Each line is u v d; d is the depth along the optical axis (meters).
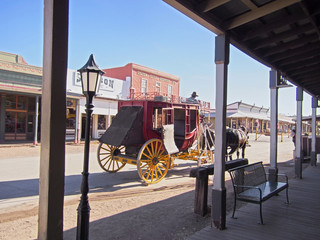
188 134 9.73
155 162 8.09
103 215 5.04
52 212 2.29
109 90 22.61
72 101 20.31
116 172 9.59
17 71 16.39
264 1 3.56
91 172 9.55
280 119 44.50
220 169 4.18
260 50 5.38
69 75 19.72
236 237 3.89
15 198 6.05
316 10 3.71
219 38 4.16
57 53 2.33
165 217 4.90
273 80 6.51
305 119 13.48
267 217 4.77
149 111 8.43
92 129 22.78
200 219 4.78
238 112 36.84
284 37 4.60
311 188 7.12
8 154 13.05
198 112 10.17
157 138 8.60
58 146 2.32
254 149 20.94
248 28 4.47
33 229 4.31
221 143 4.16
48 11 2.35
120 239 3.93
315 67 6.78
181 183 8.07
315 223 4.48
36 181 7.68
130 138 8.09
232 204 5.70
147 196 6.49
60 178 2.34
